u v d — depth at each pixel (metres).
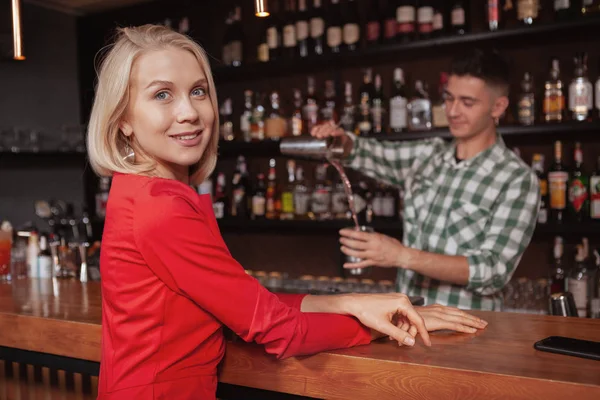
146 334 1.01
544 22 2.51
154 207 0.98
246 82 3.53
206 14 3.65
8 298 1.74
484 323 1.27
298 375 1.13
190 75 1.06
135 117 1.06
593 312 2.35
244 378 1.18
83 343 1.39
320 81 3.32
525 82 2.64
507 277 1.91
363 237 1.73
